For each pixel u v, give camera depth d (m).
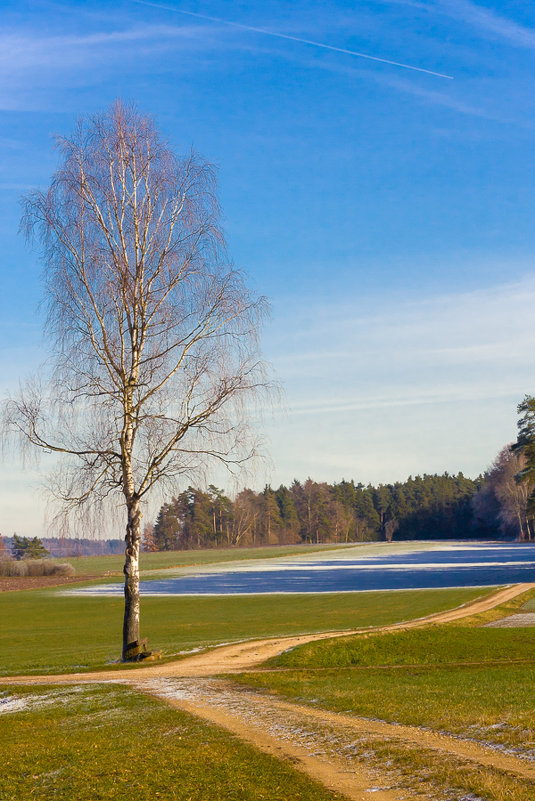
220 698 18.27
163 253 27.56
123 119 28.02
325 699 17.02
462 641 31.55
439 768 10.40
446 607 49.84
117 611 57.28
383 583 76.62
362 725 13.71
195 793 10.29
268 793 9.98
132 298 27.39
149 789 10.65
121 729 15.20
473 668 24.94
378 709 15.01
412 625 39.16
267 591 71.88
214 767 11.57
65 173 27.06
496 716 13.19
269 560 142.62
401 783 10.02
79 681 23.16
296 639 33.78
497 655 28.98
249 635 37.72
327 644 29.88
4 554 112.38
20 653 34.00
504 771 10.00
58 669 26.91
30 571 108.56
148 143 28.00
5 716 17.77
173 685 20.91
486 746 11.45
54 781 11.62
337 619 45.50
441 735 12.40
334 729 13.46
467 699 15.62
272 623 44.69
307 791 9.96
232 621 46.75
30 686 22.53
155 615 53.09
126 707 17.67
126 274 27.11
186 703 17.70
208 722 15.16
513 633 33.31
